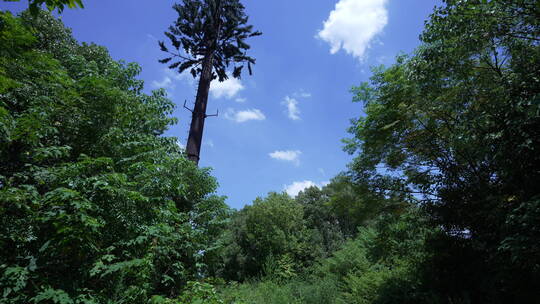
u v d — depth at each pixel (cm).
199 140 1257
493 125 650
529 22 593
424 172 1043
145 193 616
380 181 1158
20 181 537
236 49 1557
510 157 627
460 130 709
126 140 712
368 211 1207
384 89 1040
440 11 668
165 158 713
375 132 1088
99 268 496
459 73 726
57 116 579
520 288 679
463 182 888
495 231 744
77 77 754
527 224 515
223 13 1550
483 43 675
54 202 459
